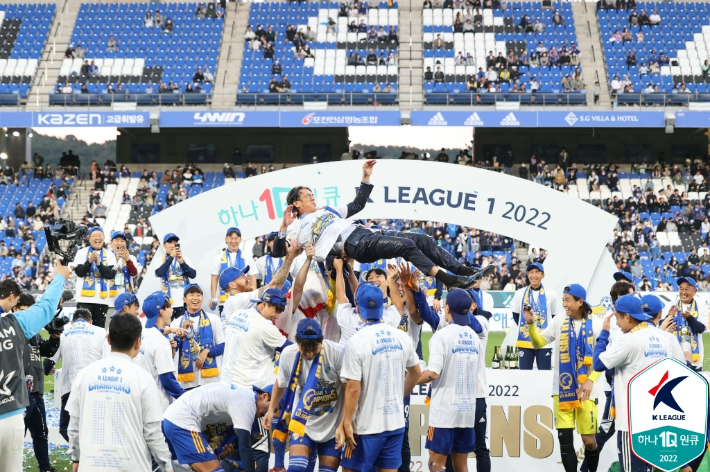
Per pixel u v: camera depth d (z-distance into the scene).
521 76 31.61
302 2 36.03
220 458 7.02
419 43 33.75
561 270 12.59
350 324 7.14
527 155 32.84
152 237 27.95
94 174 31.17
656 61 32.25
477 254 25.23
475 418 7.69
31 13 35.28
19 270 25.45
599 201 29.14
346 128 33.34
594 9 35.47
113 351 5.81
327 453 6.38
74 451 5.95
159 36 34.28
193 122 28.80
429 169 12.80
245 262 11.32
